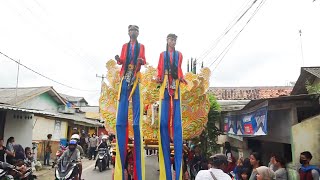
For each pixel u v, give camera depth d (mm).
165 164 6926
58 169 8578
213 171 4285
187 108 8680
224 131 12875
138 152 6887
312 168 5633
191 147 10984
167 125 7109
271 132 8961
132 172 8039
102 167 15039
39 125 19531
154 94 9055
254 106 8266
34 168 14211
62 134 22391
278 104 7469
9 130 13891
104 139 15539
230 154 9883
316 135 6758
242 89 20844
